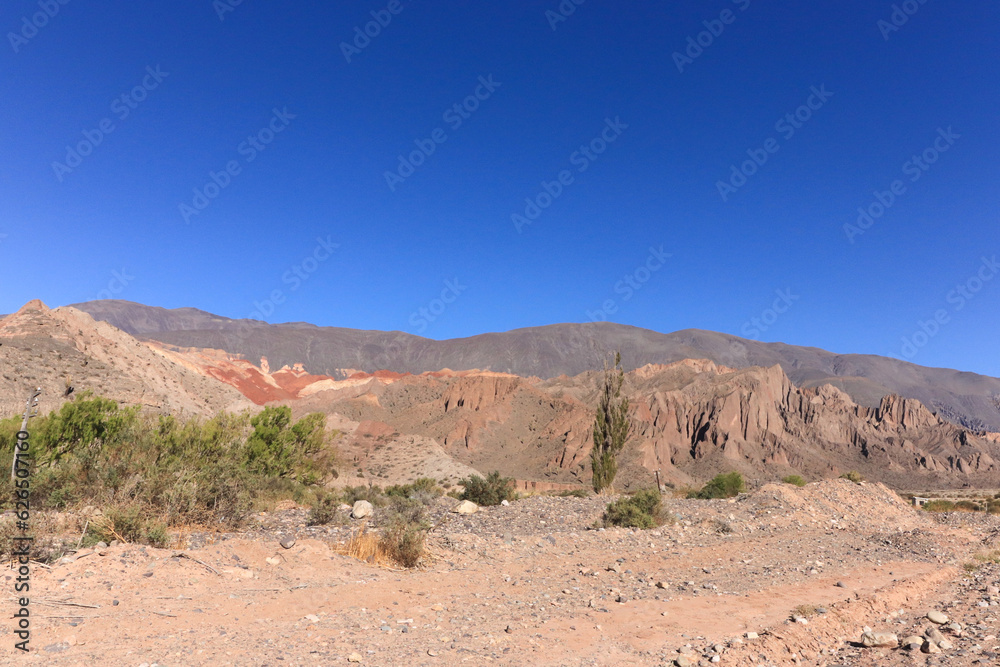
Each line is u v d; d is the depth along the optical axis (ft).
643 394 650.84
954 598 39.14
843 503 87.10
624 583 41.19
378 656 24.08
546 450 465.06
